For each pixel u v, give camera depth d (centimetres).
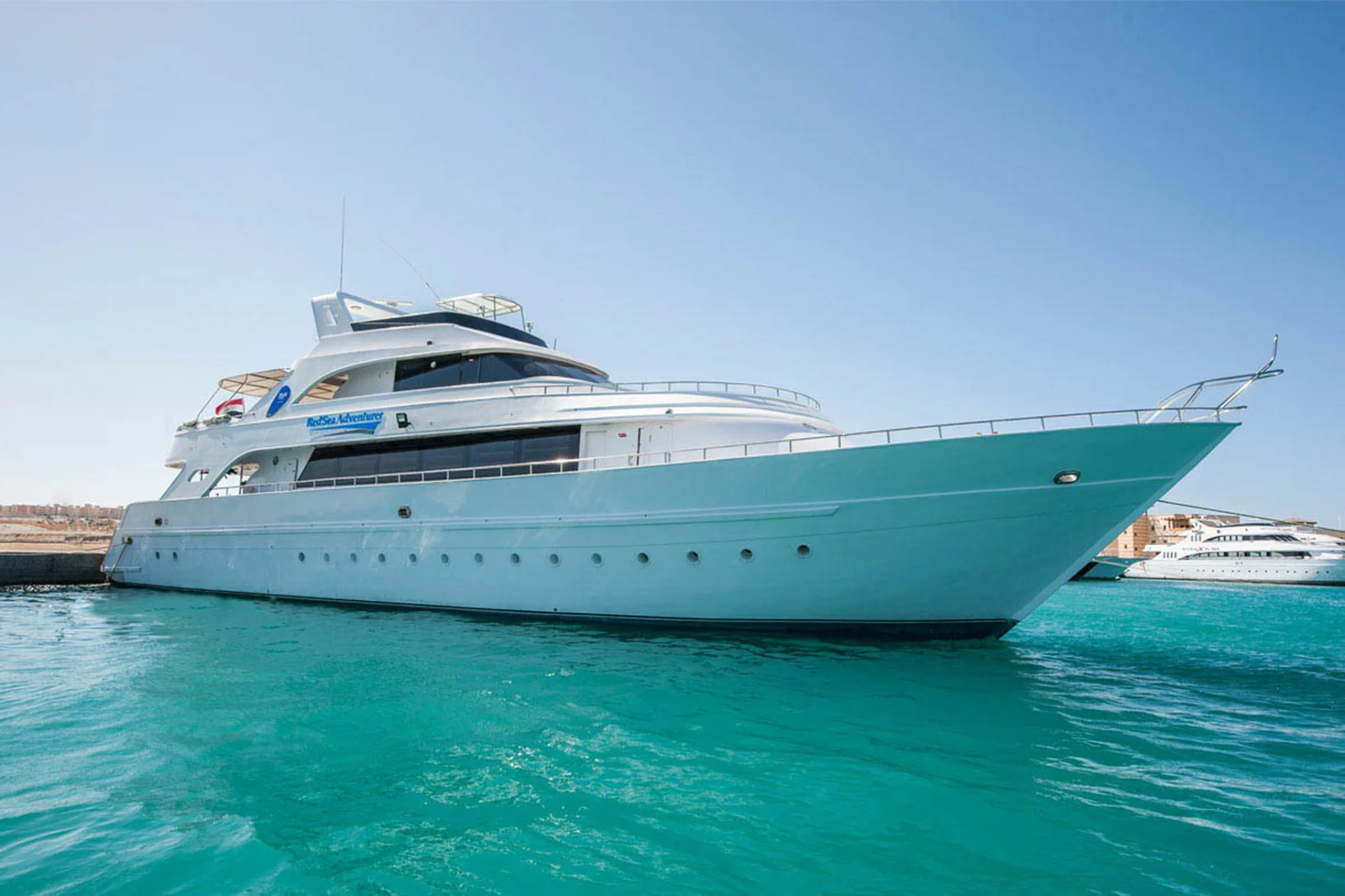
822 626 1106
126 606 1581
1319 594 3400
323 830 460
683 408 1270
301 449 1688
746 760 599
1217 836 466
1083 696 836
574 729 677
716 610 1141
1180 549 4878
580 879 402
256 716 712
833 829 471
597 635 1166
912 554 1031
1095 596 3262
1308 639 1464
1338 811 507
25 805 492
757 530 1084
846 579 1062
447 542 1357
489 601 1317
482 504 1323
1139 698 834
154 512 1888
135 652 1042
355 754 605
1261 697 856
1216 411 947
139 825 463
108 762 578
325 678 872
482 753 610
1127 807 511
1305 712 780
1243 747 651
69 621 1366
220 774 556
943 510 1003
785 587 1093
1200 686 918
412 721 697
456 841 448
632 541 1172
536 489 1265
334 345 1703
